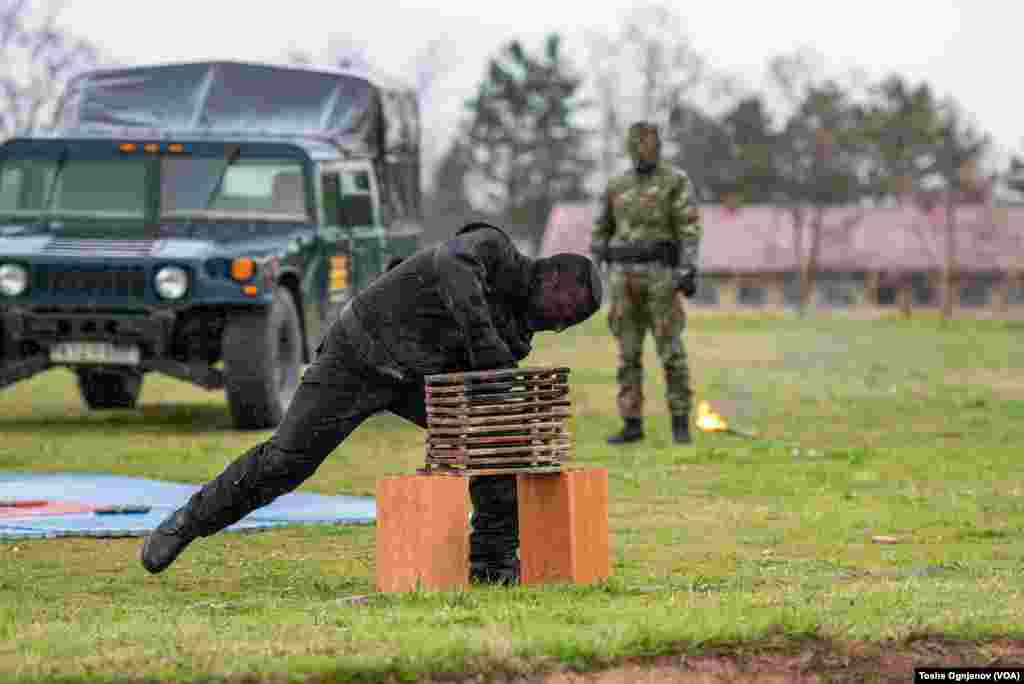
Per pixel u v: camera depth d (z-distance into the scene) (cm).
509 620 883
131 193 2784
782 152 17238
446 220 19150
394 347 1071
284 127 3000
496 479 1093
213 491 1084
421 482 1062
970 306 16512
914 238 16512
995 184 17412
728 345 6500
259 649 802
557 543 1080
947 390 3800
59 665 774
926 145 17000
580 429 2781
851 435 2653
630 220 2448
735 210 17038
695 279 2416
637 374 2491
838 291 16400
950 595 988
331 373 1079
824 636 854
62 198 2788
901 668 829
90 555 1330
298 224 2781
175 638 835
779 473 2031
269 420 2662
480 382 1059
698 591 1041
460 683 779
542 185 19038
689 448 2388
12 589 1162
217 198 2786
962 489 1859
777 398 3525
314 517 1575
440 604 966
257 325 2617
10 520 1548
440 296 1064
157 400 3591
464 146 19300
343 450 2420
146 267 2572
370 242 3025
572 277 1084
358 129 3036
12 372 2625
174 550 1090
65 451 2336
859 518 1593
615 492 1830
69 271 2588
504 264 1075
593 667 809
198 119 2997
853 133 16625
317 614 923
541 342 7062
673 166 2442
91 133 2848
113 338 2597
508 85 19175
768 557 1336
